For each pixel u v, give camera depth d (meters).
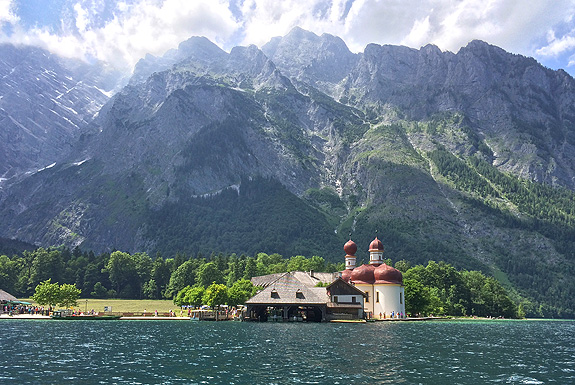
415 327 131.00
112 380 50.97
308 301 142.88
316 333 102.75
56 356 66.06
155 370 56.34
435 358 68.56
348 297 153.62
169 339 87.50
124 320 143.75
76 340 84.94
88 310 188.00
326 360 64.25
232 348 75.06
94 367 58.03
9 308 165.00
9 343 79.81
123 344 79.56
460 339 99.06
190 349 73.69
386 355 69.94
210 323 133.12
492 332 126.06
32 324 122.81
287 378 52.44
